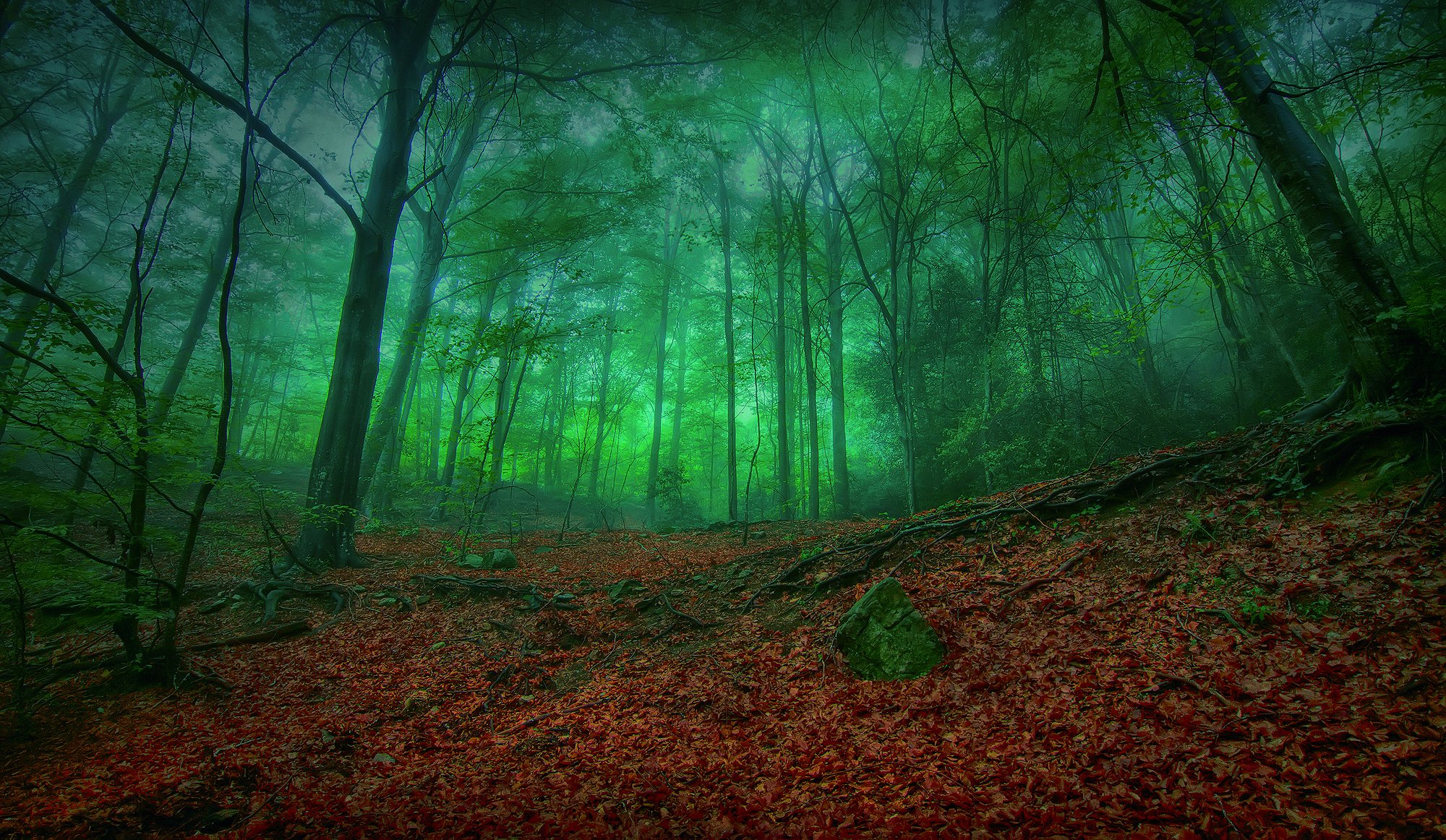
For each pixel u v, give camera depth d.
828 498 26.80
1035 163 17.20
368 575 11.62
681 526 29.72
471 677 7.76
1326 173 6.62
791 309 29.53
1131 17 13.52
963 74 5.32
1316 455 6.35
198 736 6.04
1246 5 12.66
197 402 6.77
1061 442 14.38
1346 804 2.97
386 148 13.47
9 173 16.81
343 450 12.42
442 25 17.17
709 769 4.87
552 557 14.97
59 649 8.00
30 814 4.52
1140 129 8.14
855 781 4.32
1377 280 6.29
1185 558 6.08
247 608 9.76
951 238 25.98
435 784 5.03
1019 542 7.98
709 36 17.25
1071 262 17.45
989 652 5.79
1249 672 4.29
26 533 5.84
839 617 7.54
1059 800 3.55
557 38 17.47
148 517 15.41
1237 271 13.59
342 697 7.19
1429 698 3.47
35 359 5.77
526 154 23.22
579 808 4.43
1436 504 5.01
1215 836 2.99
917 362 21.03
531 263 20.88
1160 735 3.91
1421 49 6.71
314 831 4.34
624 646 8.52
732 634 8.22
